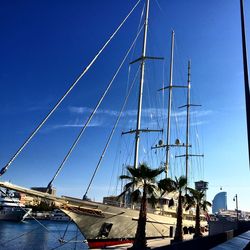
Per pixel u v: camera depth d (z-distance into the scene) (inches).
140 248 1094.4
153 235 1672.0
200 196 1755.7
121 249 1226.0
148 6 1930.4
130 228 1472.7
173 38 2827.3
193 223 2317.9
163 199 1829.5
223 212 5354.3
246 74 557.3
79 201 1272.1
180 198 1454.2
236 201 2763.3
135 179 1184.2
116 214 1397.6
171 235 1824.6
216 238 486.0
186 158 2977.4
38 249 2038.6
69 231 4057.6
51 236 2876.5
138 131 1736.0
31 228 4352.9
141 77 1824.6
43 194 1137.4
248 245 401.1
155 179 1171.9
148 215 1625.2
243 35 589.3
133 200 1187.9
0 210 5206.7
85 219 1288.1
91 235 1310.3
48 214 6525.6
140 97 1798.7
